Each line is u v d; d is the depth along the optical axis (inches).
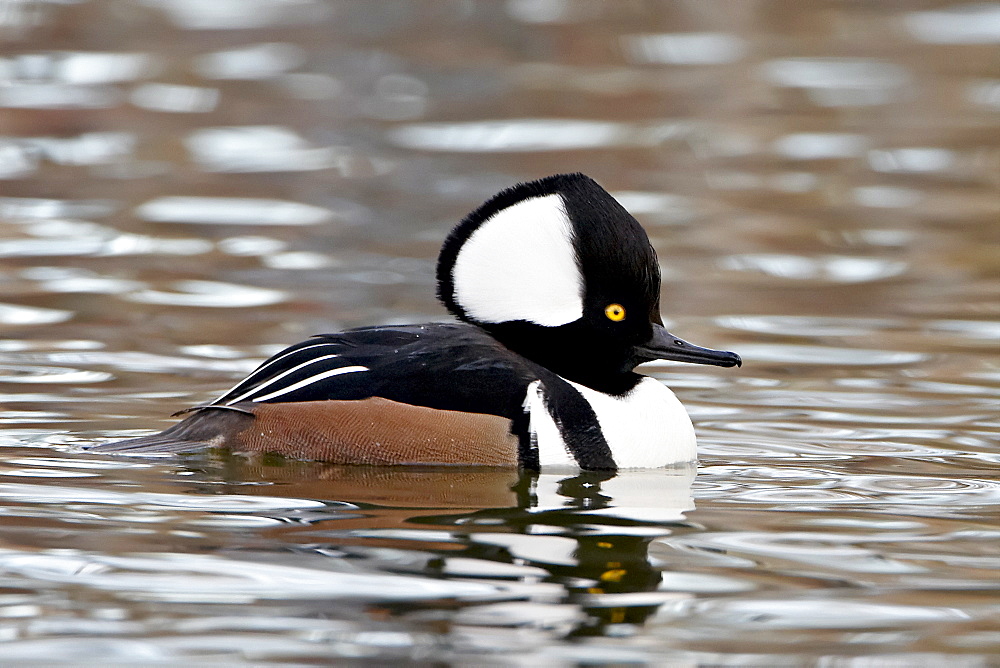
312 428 382.0
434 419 377.7
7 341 526.0
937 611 269.3
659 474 377.7
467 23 1412.4
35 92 1098.7
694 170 902.4
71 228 738.8
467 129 1008.9
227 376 481.7
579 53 1280.8
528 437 377.1
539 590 277.4
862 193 844.6
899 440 416.5
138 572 283.9
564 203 391.9
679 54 1279.5
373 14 1449.3
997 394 470.3
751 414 451.5
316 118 1042.1
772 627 260.5
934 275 662.5
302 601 268.8
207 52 1270.9
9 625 256.5
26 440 397.7
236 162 911.7
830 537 316.5
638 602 272.4
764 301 615.8
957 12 1454.2
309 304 596.1
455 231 399.2
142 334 542.3
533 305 392.5
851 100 1117.1
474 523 323.6
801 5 1483.8
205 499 339.9
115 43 1294.3
